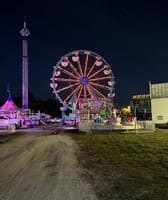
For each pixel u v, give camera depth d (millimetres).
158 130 32969
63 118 52844
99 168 10562
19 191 7523
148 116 57531
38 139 23453
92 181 8562
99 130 30703
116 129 31156
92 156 13641
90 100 39688
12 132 33469
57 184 8258
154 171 9656
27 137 25844
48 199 6777
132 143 18719
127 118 44062
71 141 21328
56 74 50969
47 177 9203
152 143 18516
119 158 12711
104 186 7926
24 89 60188
